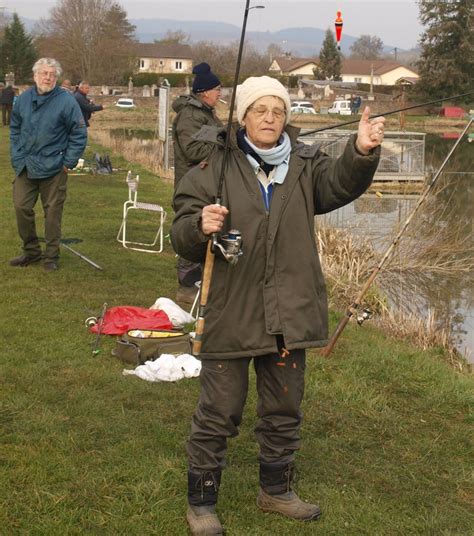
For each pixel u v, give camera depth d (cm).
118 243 1033
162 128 1909
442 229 1245
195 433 371
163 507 398
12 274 829
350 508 409
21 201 834
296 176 359
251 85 353
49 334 644
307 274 361
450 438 500
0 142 2442
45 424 477
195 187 361
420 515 410
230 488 415
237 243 340
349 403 539
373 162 337
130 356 587
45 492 405
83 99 1702
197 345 360
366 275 1064
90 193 1481
